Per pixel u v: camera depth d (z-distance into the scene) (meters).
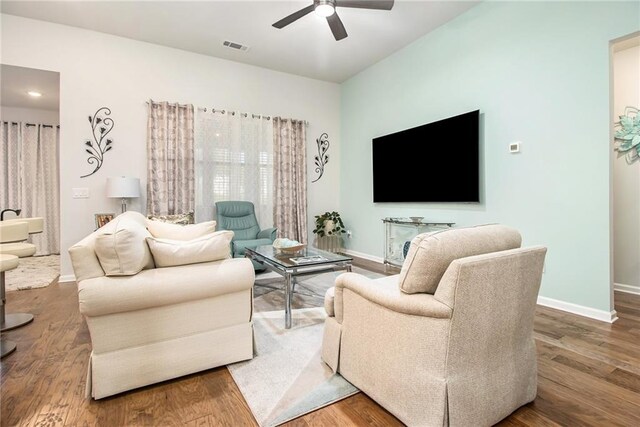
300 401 1.49
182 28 3.73
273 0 3.21
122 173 3.94
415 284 1.26
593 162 2.47
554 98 2.69
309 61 4.64
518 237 1.50
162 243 1.65
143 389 1.59
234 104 4.63
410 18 3.53
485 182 3.25
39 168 5.65
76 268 1.44
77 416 1.38
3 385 1.62
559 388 1.59
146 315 1.56
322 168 5.45
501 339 1.31
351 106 5.29
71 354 1.95
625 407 1.44
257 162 4.75
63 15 3.45
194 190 4.28
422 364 1.22
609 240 2.42
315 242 5.40
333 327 1.73
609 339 2.13
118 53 3.90
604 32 2.40
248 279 1.77
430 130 3.79
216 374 1.73
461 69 3.47
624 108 3.36
